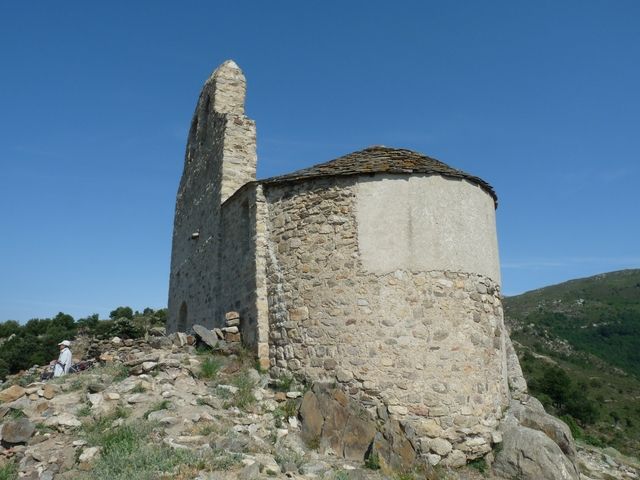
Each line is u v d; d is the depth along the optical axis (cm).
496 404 1043
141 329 3334
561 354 6975
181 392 895
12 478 639
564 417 1602
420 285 1018
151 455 651
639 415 4238
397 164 1084
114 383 928
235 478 617
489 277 1108
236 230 1309
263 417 874
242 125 1521
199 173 1739
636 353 7394
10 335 4388
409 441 905
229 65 1719
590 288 11331
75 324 4597
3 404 846
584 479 1037
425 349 988
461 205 1091
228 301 1301
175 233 1981
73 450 700
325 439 862
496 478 927
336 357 995
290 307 1073
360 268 1021
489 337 1068
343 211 1061
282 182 1141
